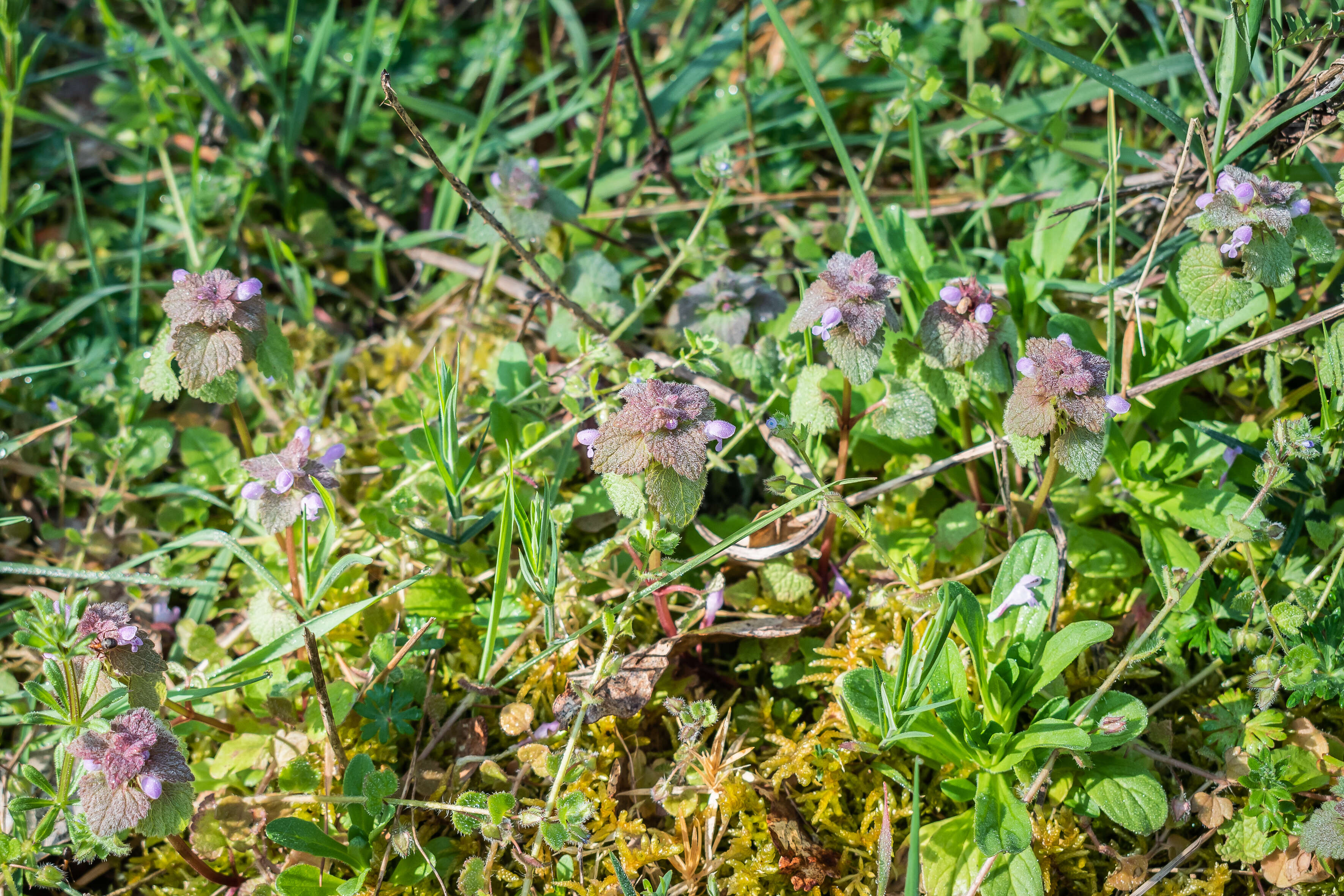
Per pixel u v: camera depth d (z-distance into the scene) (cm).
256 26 83
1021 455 64
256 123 82
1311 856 64
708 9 82
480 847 65
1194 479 70
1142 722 63
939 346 65
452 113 80
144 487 72
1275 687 64
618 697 66
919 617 67
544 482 68
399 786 66
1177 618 67
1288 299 70
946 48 81
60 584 71
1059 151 75
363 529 70
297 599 67
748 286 71
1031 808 64
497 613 64
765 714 66
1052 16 79
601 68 81
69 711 61
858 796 65
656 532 64
